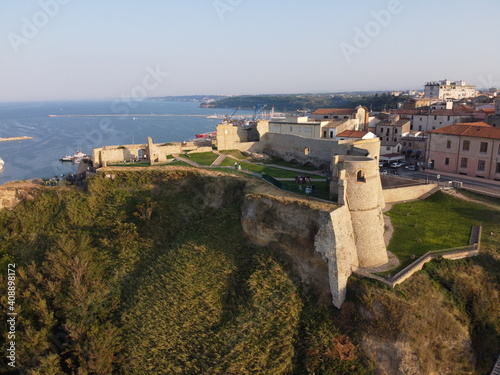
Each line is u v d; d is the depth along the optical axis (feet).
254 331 122.83
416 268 131.44
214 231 162.20
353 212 141.38
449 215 174.50
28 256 169.07
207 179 187.62
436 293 125.08
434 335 114.83
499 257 139.64
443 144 248.93
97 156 225.76
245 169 219.20
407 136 325.62
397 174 245.86
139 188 193.88
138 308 139.13
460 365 114.83
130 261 159.63
